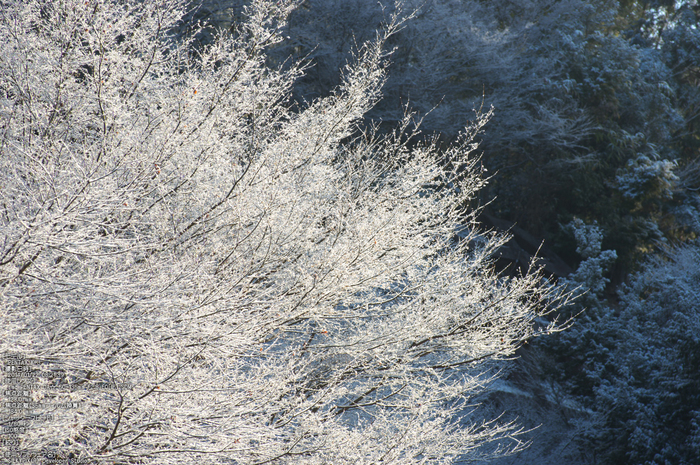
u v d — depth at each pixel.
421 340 3.40
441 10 12.12
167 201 2.37
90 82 2.28
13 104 2.14
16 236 1.58
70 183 1.77
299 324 2.98
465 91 14.86
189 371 2.13
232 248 2.35
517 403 8.31
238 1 5.65
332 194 3.28
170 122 2.34
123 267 2.05
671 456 6.91
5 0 2.22
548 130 15.33
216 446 2.10
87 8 2.21
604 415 7.70
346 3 10.65
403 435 2.96
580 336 8.34
